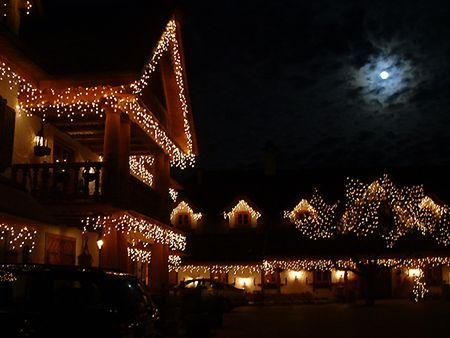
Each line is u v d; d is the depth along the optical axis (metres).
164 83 22.69
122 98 16.41
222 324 21.39
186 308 19.56
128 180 17.25
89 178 16.33
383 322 21.72
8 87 15.73
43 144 17.27
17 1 17.09
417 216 36.81
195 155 24.41
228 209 45.12
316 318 24.30
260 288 41.62
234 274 41.94
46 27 18.92
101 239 17.95
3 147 15.00
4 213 12.19
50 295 9.09
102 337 8.86
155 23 18.39
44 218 14.21
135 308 9.38
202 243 42.84
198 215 45.56
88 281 9.16
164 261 23.73
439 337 16.62
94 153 22.06
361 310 29.48
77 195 16.19
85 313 8.93
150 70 17.52
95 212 16.77
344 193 46.72
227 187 49.00
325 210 38.38
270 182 50.28
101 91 16.28
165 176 22.62
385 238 35.16
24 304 9.04
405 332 18.03
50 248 17.97
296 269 41.75
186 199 45.88
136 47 16.95
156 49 17.73
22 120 16.70
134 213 17.30
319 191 47.47
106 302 9.02
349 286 41.66
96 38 17.86
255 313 28.19
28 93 16.36
